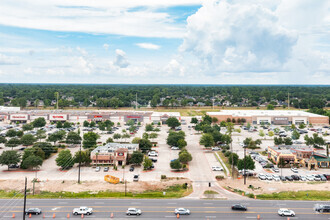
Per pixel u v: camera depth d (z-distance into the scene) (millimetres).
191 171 97250
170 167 101250
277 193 77062
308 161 100500
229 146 131500
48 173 94000
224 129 178625
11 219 59719
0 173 93125
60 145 129250
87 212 62562
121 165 103375
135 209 63094
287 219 60906
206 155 117875
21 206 67000
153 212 64250
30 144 126562
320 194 76062
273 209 66188
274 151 109125
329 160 102875
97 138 134375
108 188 80312
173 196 74688
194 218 61094
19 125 187000
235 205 66062
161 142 141250
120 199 72312
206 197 74062
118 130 174250
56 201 70500
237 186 82812
